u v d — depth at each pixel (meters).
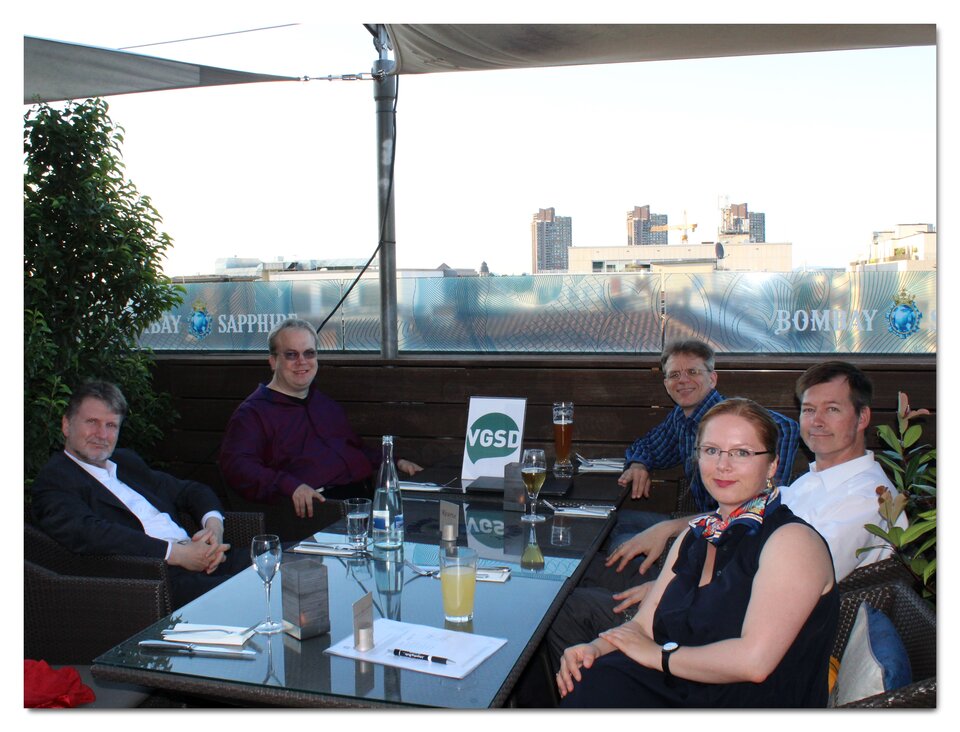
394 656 1.64
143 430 4.54
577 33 3.36
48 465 2.90
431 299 4.75
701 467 1.91
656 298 4.48
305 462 3.77
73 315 4.12
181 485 3.33
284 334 3.79
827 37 3.37
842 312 4.27
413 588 2.05
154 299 4.46
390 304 4.64
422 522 2.70
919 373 3.83
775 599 1.67
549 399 4.34
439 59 3.93
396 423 4.54
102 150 4.22
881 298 4.21
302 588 1.72
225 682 1.55
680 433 3.44
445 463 3.77
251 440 3.70
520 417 3.37
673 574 1.97
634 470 3.36
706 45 3.48
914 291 4.18
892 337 4.21
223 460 3.67
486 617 1.85
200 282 5.09
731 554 1.84
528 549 2.30
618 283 4.52
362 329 4.88
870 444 3.89
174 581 2.81
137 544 2.74
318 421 3.88
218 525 3.15
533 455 2.67
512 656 1.64
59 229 4.05
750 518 1.83
